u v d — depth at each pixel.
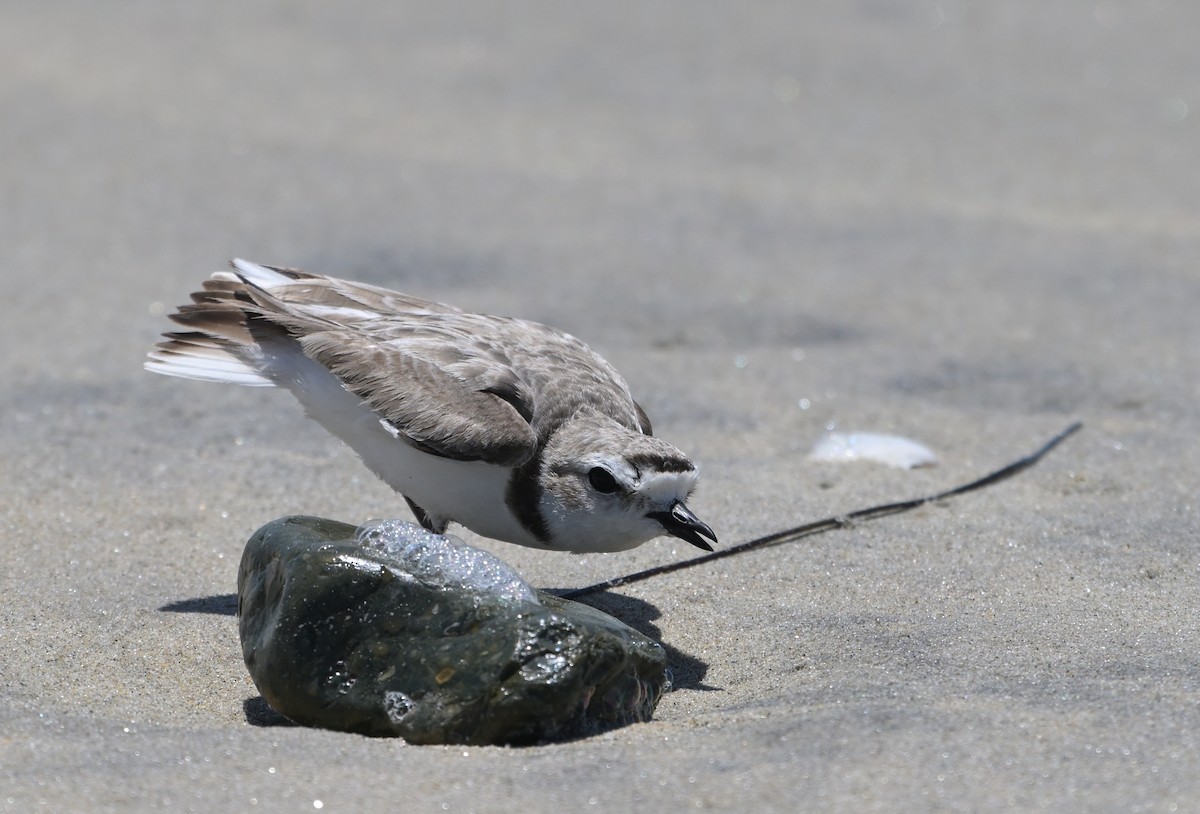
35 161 19.72
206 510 10.63
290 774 6.62
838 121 22.67
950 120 22.77
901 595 9.16
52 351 13.91
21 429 12.03
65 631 8.59
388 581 7.46
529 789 6.47
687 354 14.41
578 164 20.62
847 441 12.21
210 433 12.16
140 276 16.00
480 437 8.55
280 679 7.43
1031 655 8.02
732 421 12.73
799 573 9.61
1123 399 13.16
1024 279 16.64
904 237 18.09
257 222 17.80
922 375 13.88
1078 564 9.58
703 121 22.53
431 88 23.70
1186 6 28.92
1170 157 21.12
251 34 26.23
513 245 17.38
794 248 17.66
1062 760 6.45
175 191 18.86
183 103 22.45
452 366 9.05
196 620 8.88
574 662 7.09
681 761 6.70
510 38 26.41
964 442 12.20
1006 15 28.47
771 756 6.66
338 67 24.58
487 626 7.25
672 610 9.16
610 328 14.97
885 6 28.92
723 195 19.55
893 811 6.10
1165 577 9.31
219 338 9.61
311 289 10.16
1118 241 17.94
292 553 7.63
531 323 10.06
